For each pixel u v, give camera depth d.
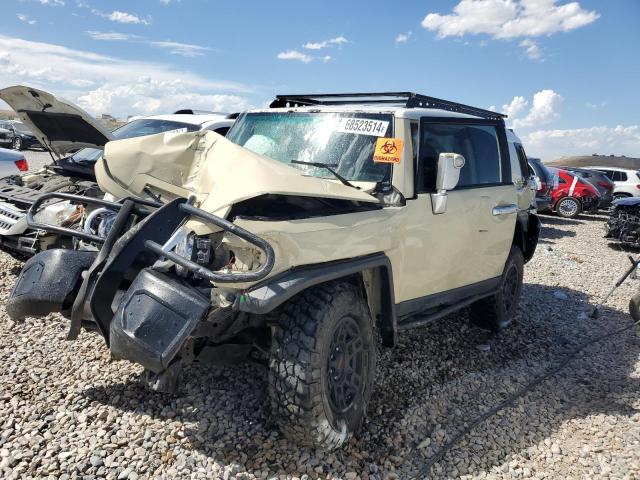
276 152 4.29
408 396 4.07
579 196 19.39
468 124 4.79
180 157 3.37
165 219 2.91
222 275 2.64
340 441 3.18
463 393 4.25
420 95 4.46
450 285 4.57
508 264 5.62
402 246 3.78
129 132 7.66
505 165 5.29
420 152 4.05
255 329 3.45
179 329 2.62
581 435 3.78
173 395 3.59
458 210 4.38
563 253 11.51
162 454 3.01
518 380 4.60
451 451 3.43
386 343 3.76
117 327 2.66
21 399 3.42
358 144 4.04
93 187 5.12
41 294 3.09
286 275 2.92
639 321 5.99
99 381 3.71
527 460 3.43
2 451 2.90
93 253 3.33
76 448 2.99
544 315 6.57
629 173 23.17
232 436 3.22
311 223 3.06
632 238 12.66
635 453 3.58
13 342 4.21
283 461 3.08
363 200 3.41
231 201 2.87
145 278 2.75
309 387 2.93
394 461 3.26
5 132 25.38
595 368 5.03
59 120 5.01
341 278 3.35
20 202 5.48
